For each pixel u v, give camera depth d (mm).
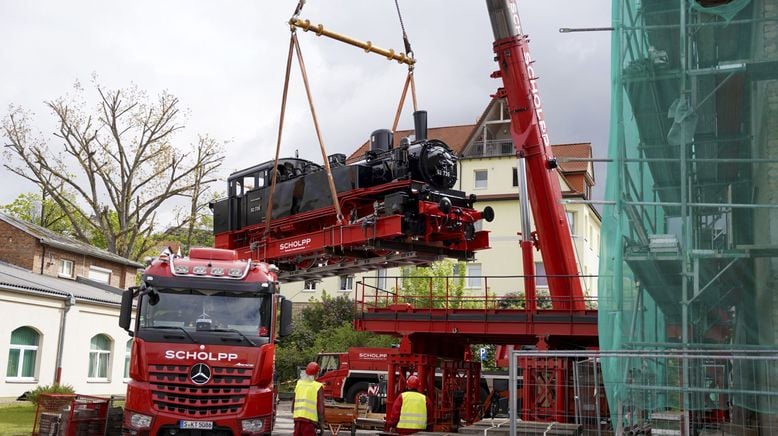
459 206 17781
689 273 10547
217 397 12883
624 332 10820
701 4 11188
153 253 44625
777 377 9859
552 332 18500
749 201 11094
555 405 16500
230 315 13406
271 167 20375
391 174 17547
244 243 21016
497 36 17344
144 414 12688
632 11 11469
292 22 16422
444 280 38250
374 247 16734
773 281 10508
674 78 11203
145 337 12977
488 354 37719
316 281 20844
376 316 20469
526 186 18297
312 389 12992
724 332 10859
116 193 41625
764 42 10852
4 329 25141
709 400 10102
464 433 13961
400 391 19688
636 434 10352
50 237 35125
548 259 17609
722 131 11336
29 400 24734
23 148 40156
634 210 11109
